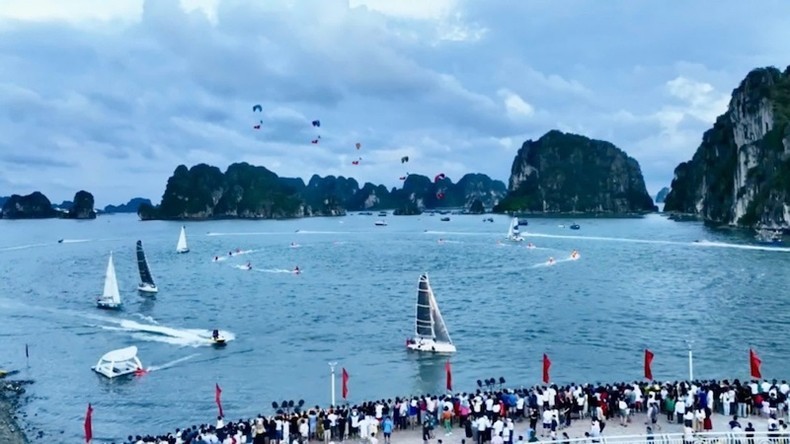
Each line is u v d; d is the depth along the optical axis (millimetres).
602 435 46406
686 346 85812
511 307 114750
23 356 88688
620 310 110125
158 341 94688
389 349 88188
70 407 69000
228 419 64562
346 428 49844
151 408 68188
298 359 84500
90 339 97000
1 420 64812
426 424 48188
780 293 121938
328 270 170750
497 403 51094
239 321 107750
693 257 182875
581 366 78750
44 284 154125
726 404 49906
